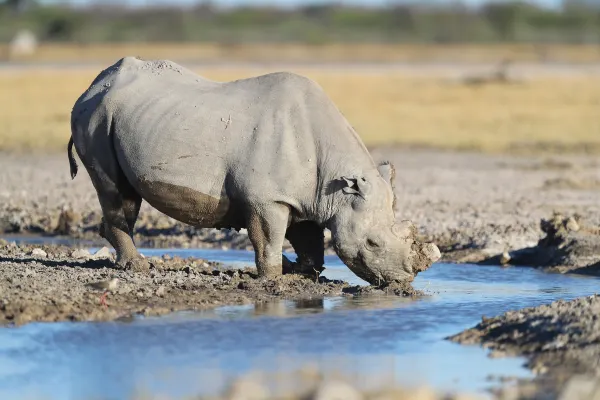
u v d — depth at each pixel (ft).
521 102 503.61
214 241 200.44
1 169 287.48
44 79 584.40
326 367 112.57
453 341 123.44
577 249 178.91
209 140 144.77
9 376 109.60
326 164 142.92
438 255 144.36
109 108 150.20
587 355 111.86
